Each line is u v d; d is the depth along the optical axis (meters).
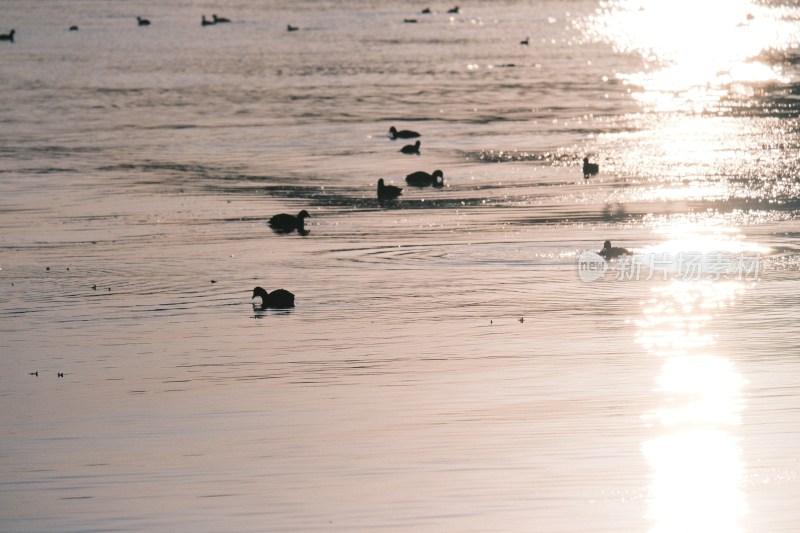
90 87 119.31
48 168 74.00
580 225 55.44
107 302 42.62
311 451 26.67
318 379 32.66
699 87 114.69
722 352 34.59
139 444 27.45
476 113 98.50
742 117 92.31
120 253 50.97
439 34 184.75
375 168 73.31
